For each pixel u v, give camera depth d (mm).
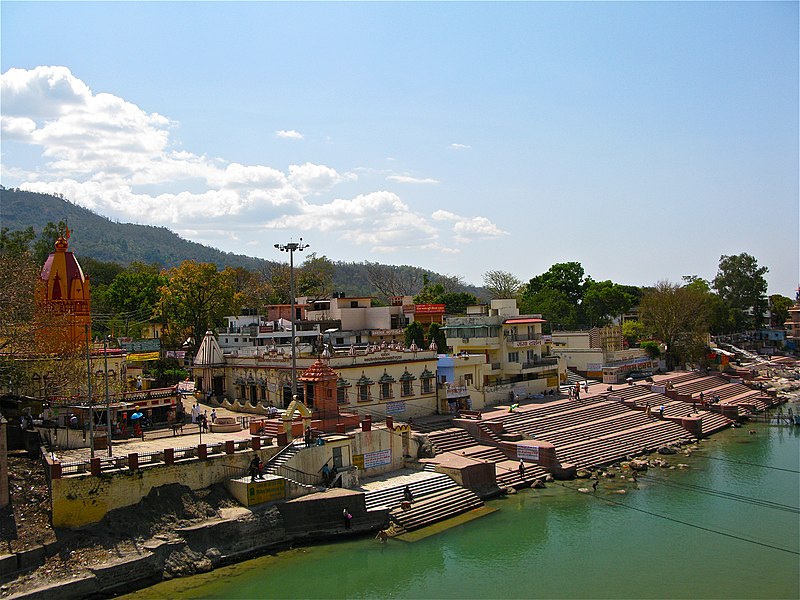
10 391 42188
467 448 51000
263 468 38344
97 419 42656
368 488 40562
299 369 50250
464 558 34625
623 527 39094
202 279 81188
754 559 34312
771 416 76125
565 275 131625
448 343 69125
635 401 72250
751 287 139875
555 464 48969
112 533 31859
